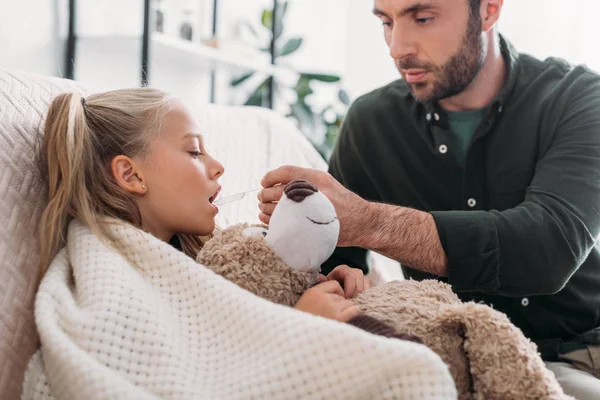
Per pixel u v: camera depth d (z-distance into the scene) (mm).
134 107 950
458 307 721
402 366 617
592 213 1123
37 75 1036
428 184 1391
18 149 897
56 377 680
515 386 675
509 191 1311
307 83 2816
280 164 1447
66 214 886
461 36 1266
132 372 685
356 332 642
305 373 641
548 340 1255
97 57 2105
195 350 720
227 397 656
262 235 787
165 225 930
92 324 697
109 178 910
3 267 800
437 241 1048
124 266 778
